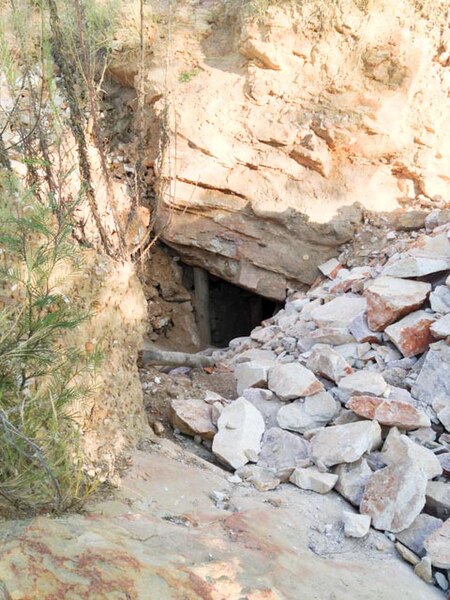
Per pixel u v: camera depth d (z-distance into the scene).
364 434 3.75
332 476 3.68
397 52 6.72
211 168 6.63
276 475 3.77
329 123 6.70
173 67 6.75
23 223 3.01
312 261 6.76
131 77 6.78
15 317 2.99
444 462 3.76
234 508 3.37
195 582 2.48
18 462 2.65
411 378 4.46
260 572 2.75
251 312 7.67
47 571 2.29
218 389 4.81
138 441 3.81
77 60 4.26
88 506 2.93
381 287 4.98
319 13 6.67
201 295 7.14
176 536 2.80
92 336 3.54
